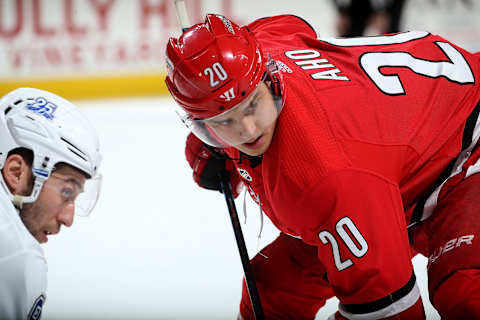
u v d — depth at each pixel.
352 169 5.32
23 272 5.19
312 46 6.74
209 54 5.50
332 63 6.29
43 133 5.52
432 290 5.98
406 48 6.74
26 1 24.05
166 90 23.38
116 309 9.06
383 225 5.34
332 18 21.97
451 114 6.38
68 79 24.14
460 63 6.81
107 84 23.86
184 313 8.81
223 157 7.81
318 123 5.48
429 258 6.32
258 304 7.15
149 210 13.78
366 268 5.42
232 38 5.58
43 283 5.51
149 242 12.03
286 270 7.69
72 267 11.04
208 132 5.98
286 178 5.46
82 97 24.14
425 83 6.36
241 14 22.92
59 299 9.54
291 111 5.54
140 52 23.47
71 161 5.62
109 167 16.73
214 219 13.00
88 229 12.92
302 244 7.46
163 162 16.81
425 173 6.21
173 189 14.94
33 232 5.74
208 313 8.78
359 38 7.00
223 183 7.96
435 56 6.77
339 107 5.63
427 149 6.11
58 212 5.77
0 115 5.56
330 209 5.33
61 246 12.12
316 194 5.31
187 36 5.74
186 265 10.77
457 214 6.13
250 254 11.12
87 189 6.18
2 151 5.47
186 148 8.21
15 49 24.39
